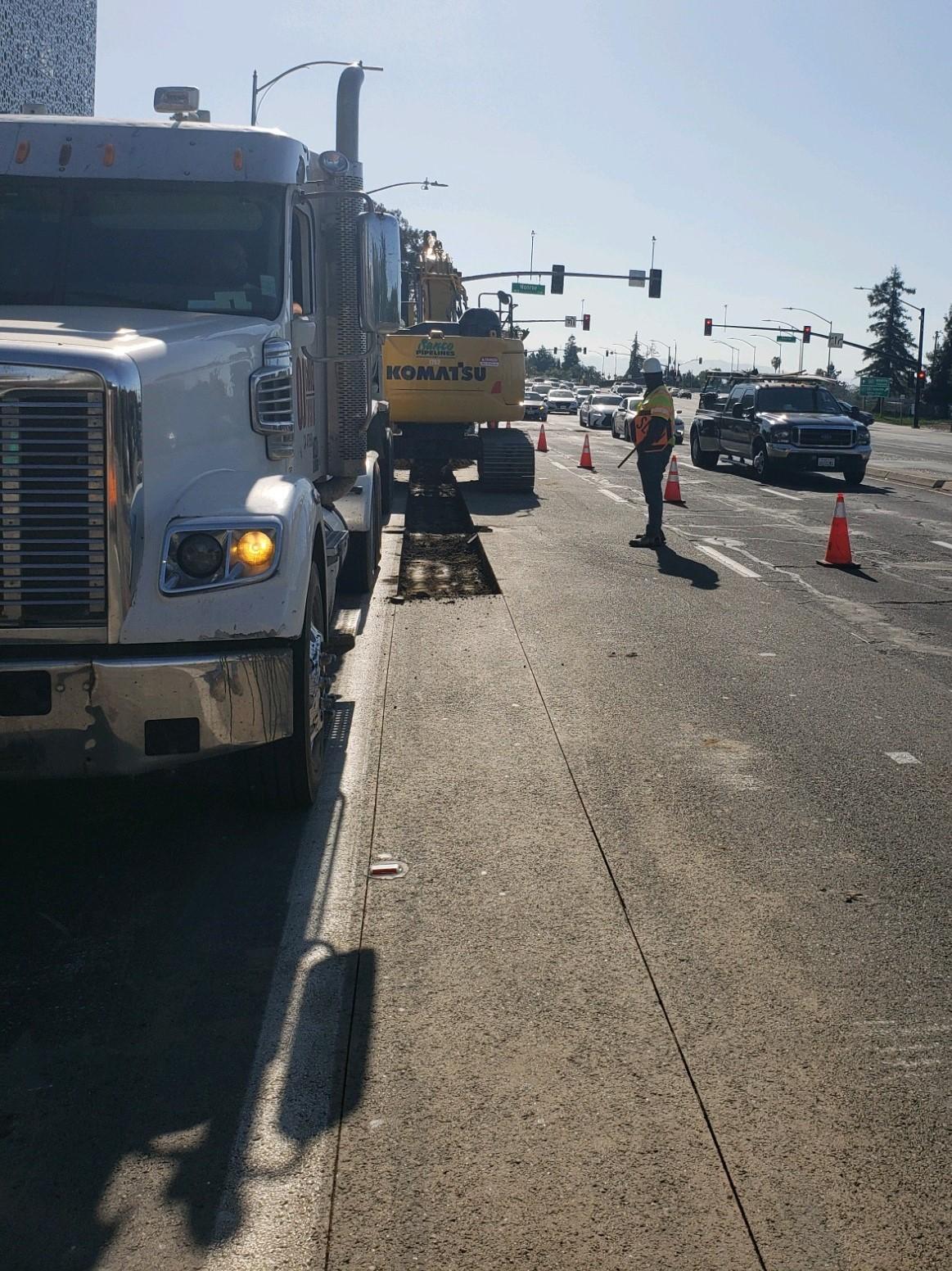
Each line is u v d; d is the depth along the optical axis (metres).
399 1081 3.64
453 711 7.54
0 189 6.48
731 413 26.27
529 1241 2.98
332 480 8.36
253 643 4.96
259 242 6.50
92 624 4.68
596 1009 4.05
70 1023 3.97
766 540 15.54
